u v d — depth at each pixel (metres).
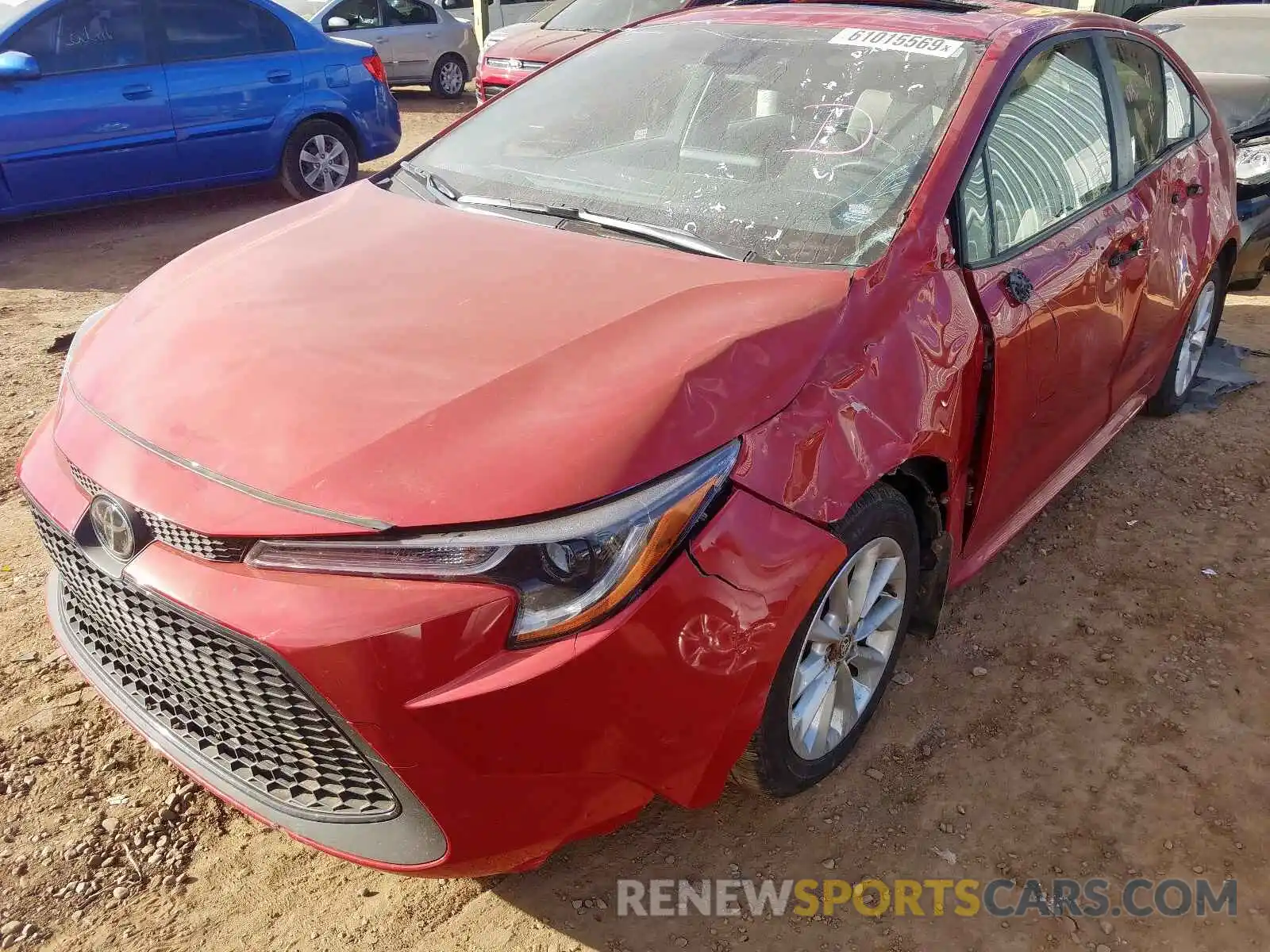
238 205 8.25
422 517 1.75
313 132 8.05
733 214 2.64
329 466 1.84
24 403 4.50
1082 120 3.24
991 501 2.85
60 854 2.30
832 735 2.51
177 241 7.23
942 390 2.38
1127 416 4.04
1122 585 3.43
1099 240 3.12
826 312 2.24
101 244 7.12
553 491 1.77
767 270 2.41
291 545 1.79
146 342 2.32
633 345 2.08
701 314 2.20
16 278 6.35
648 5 9.00
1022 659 3.06
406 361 2.06
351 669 1.73
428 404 1.93
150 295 2.60
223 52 7.46
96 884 2.24
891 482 2.46
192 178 7.50
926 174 2.60
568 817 1.92
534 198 2.86
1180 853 2.43
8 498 3.73
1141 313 3.54
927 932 2.22
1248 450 4.38
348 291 2.38
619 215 2.71
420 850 1.88
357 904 2.22
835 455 2.10
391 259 2.53
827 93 2.92
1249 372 5.18
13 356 5.03
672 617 1.85
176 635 1.91
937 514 2.60
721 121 2.95
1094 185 3.25
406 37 13.12
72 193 6.99
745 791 2.45
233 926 2.16
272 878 2.28
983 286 2.56
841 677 2.49
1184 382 4.62
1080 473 3.97
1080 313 2.99
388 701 1.74
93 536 2.04
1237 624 3.25
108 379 2.24
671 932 2.19
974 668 3.02
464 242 2.61
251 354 2.15
